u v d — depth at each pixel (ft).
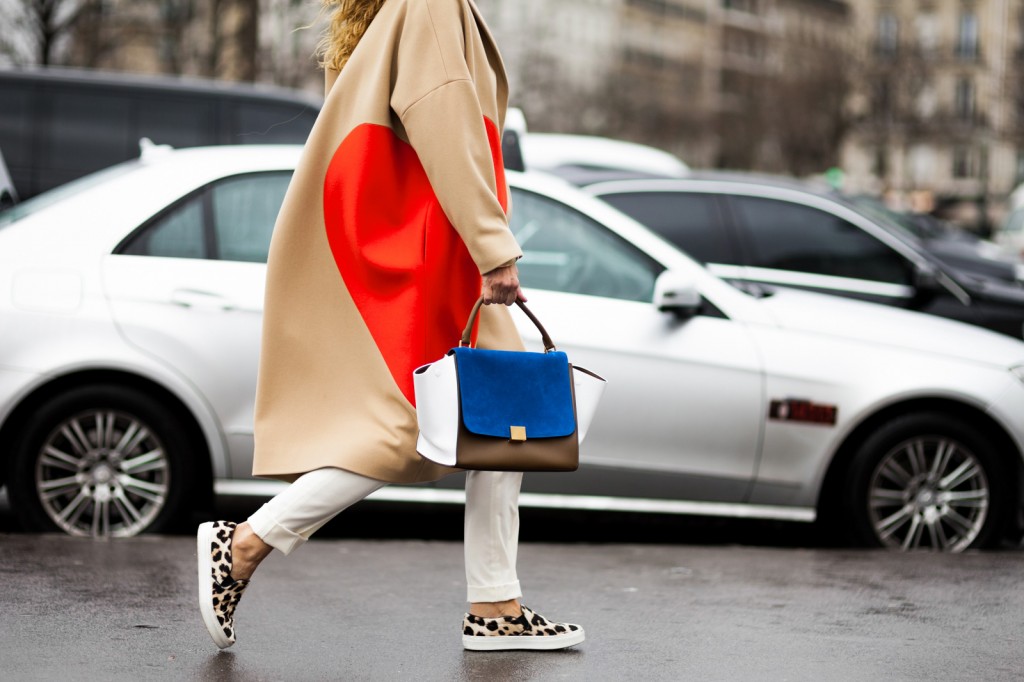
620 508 24.66
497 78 15.89
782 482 24.73
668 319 24.57
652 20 413.80
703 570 22.11
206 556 15.30
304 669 15.33
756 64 431.43
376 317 15.03
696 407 24.39
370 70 15.28
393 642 16.69
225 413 23.56
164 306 23.44
